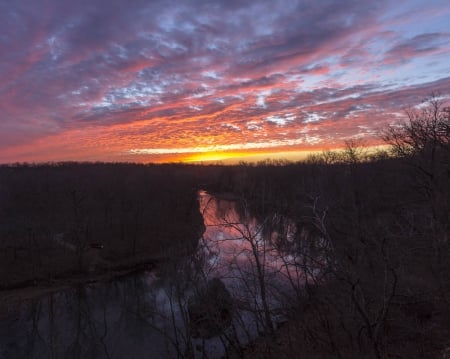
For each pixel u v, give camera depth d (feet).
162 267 88.17
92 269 106.93
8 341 63.46
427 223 53.98
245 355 41.47
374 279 35.60
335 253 30.48
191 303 47.11
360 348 30.27
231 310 43.55
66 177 272.92
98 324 67.05
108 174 299.58
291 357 35.12
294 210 65.31
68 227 144.05
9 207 175.83
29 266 104.99
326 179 101.60
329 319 36.09
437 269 41.52
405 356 30.50
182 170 366.22
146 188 223.71
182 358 43.98
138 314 56.95
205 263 56.24
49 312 77.56
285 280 49.26
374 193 87.56
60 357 55.36
